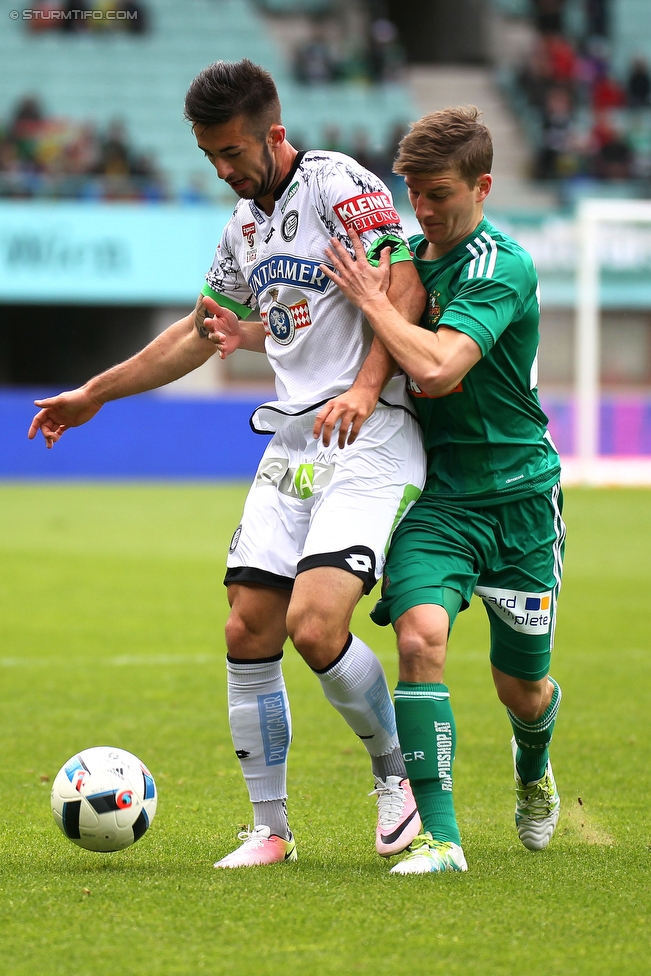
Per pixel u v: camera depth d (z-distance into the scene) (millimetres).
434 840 12102
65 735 20609
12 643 29719
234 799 16438
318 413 12086
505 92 103625
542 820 13680
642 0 111812
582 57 105625
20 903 10875
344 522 12320
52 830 14555
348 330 12898
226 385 87188
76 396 14547
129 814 12461
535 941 9891
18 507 62125
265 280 13117
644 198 90750
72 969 9250
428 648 12055
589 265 70438
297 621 12078
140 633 31219
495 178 95688
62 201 78875
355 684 12328
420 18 114688
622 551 47906
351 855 13344
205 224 79500
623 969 9312
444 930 10117
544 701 13484
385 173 88062
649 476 76750
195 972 9195
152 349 14500
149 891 11242
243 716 12867
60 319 91250
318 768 18453
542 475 13039
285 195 12805
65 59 95562
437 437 13109
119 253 78250
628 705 23266
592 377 71500
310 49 99438
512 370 12773
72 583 39281
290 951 9617
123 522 56062
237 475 82500
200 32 100125
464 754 19609
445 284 12750
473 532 12836
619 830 14812
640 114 100812
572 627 32156
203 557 45469
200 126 12352
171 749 19641
